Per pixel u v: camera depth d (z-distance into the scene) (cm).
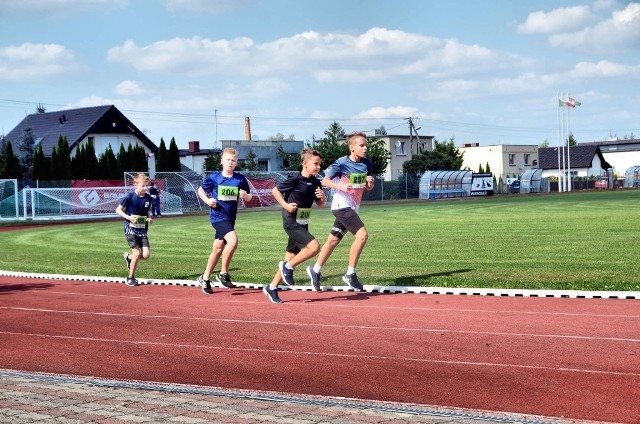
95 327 848
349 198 1045
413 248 1689
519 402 526
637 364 621
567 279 1111
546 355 660
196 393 556
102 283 1261
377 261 1456
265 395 546
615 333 746
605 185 8794
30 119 6731
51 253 1875
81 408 516
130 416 495
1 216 4200
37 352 724
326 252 1066
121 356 700
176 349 722
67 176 4859
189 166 7188
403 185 6681
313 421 479
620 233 1888
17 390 568
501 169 9794
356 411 503
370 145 6775
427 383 581
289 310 931
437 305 938
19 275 1383
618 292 972
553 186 8575
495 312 878
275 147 7275
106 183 4666
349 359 664
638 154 11162
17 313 952
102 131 6159
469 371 613
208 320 874
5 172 4722
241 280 1228
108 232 2727
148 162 5759
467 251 1580
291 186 1027
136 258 1227
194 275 1330
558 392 547
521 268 1266
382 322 833
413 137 8919
